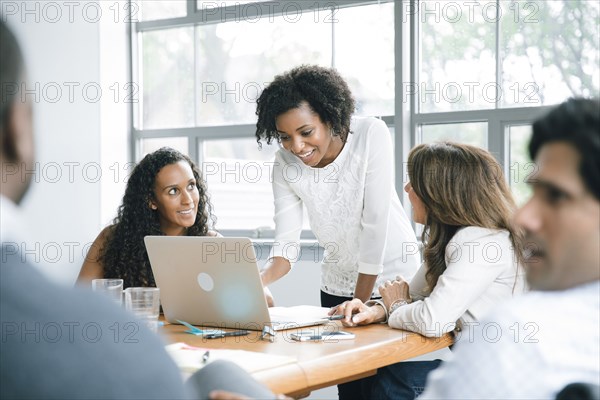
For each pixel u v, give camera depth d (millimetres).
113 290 2055
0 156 684
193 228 2879
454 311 1972
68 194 4871
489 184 2053
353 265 2768
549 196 828
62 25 4852
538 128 856
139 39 5359
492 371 911
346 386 2609
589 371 869
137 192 2789
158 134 5254
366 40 4461
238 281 2072
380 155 2561
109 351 714
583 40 3803
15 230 719
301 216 2770
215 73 5094
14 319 693
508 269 2006
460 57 4172
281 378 1546
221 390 1160
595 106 835
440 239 2125
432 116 4250
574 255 834
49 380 690
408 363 2148
